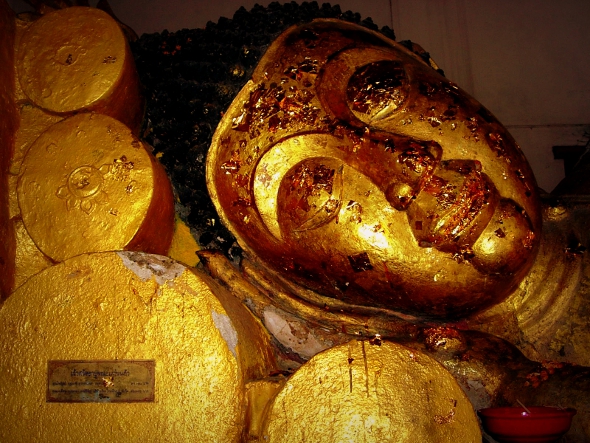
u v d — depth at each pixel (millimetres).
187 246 1493
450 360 1357
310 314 1418
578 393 1201
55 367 1172
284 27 1485
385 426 1104
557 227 1568
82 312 1190
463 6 2434
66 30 1464
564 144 2307
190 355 1156
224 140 1406
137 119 1550
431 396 1132
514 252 1287
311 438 1100
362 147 1312
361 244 1305
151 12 2459
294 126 1348
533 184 1397
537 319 1501
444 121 1353
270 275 1449
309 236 1328
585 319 1493
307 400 1118
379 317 1433
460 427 1123
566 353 1479
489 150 1351
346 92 1355
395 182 1280
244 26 1499
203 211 1467
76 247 1301
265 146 1353
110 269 1207
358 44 1450
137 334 1172
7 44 1426
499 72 2371
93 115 1394
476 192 1266
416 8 2439
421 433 1105
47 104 1413
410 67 1411
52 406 1158
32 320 1196
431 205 1262
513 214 1290
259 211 1341
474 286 1330
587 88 2361
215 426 1129
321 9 1575
